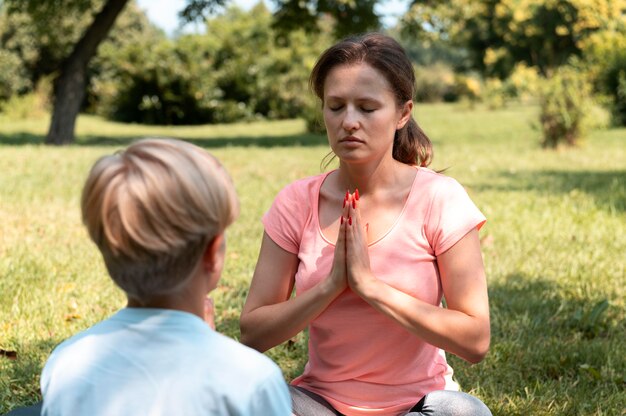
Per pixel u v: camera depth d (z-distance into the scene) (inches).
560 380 147.5
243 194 364.8
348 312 94.2
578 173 465.7
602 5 1030.4
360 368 95.9
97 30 735.1
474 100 1668.3
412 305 89.8
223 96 1285.7
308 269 97.0
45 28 880.9
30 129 1053.8
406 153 103.0
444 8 847.7
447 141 813.9
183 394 62.6
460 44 1931.6
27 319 175.6
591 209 327.3
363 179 96.3
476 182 420.2
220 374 63.3
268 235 101.5
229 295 196.9
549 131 648.4
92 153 542.9
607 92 920.9
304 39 1291.8
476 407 90.5
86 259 231.8
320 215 99.0
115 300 192.1
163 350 63.9
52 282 205.0
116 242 61.5
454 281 93.9
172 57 1237.1
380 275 94.2
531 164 525.7
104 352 64.7
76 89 738.8
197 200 61.7
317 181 100.7
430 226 94.6
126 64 1248.2
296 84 1304.1
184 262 63.1
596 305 178.2
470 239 94.7
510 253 249.9
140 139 65.0
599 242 266.8
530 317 185.2
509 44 1809.8
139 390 62.9
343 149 92.7
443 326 89.9
